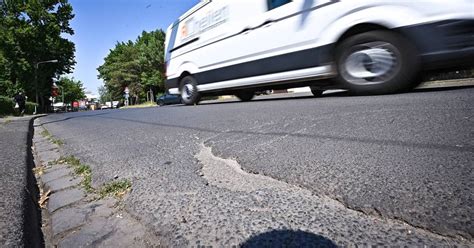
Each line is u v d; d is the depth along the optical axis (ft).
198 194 4.21
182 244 3.04
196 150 6.95
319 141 6.23
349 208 3.34
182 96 23.27
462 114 6.65
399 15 10.43
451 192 3.35
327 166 4.68
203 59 20.30
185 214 3.64
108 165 6.47
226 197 4.00
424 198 3.29
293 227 3.09
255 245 2.86
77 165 6.92
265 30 15.35
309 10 13.16
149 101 154.92
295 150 5.81
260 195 3.94
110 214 3.99
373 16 11.02
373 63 11.44
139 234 3.37
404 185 3.67
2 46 84.02
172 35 24.48
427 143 5.12
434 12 9.71
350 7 11.66
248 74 16.74
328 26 12.49
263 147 6.34
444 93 10.16
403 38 10.50
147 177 5.24
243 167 5.20
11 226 3.58
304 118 8.99
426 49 10.03
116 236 3.38
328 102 12.04
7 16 87.51
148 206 4.00
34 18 90.58
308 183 4.13
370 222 3.02
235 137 7.74
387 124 6.80
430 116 6.89
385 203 3.30
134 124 14.51
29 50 89.25
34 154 8.98
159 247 3.07
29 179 5.62
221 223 3.33
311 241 2.82
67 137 12.28
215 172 5.13
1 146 9.59
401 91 11.29
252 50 16.21
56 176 6.18
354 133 6.47
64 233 3.59
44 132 15.58
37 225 3.94
